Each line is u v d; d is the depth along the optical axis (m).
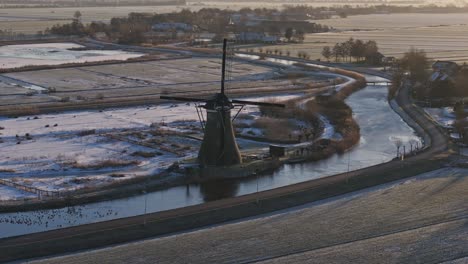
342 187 61.91
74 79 133.00
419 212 55.38
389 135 88.00
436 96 115.06
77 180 61.88
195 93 116.44
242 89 121.62
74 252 45.53
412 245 48.34
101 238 47.81
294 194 59.34
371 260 45.62
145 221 51.38
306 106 101.81
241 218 53.50
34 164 67.69
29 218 51.88
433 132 88.62
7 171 64.75
